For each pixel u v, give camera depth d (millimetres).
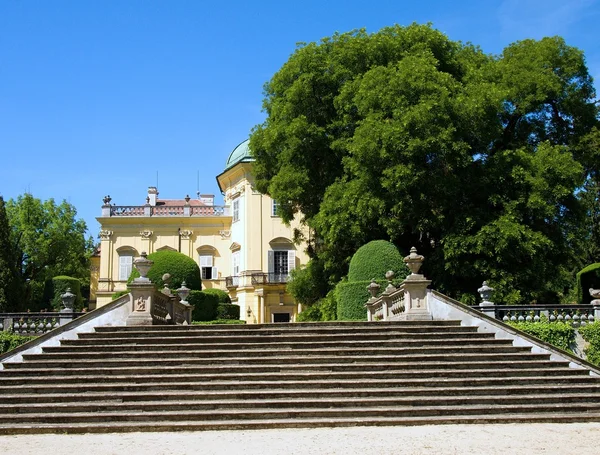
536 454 9117
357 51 25203
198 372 13242
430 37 25375
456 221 22266
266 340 14625
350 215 23234
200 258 48312
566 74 26219
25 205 47781
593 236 32938
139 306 16156
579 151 26688
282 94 27438
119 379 12875
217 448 9688
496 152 23656
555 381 13148
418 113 21438
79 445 10016
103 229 48156
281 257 45188
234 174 47469
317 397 12391
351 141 24250
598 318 17734
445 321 15781
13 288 25266
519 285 21828
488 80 25719
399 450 9422
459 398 12266
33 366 13531
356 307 21500
